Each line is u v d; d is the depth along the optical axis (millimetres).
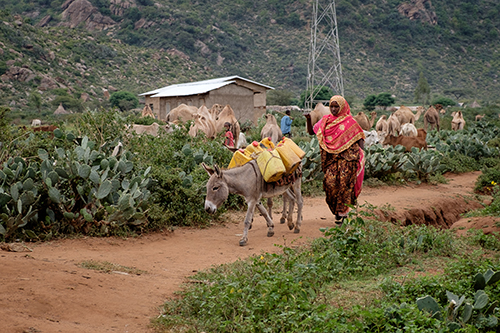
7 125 11508
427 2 183250
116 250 7566
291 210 9367
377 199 13594
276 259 6031
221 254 7746
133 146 12320
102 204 8492
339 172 8664
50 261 6234
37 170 8859
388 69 152500
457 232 10156
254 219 10984
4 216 7270
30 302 4586
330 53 151750
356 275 6523
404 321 4707
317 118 19156
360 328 4594
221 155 13141
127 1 152375
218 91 35719
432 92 142625
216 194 8164
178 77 114000
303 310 4969
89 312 4738
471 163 21109
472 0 197000
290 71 139000
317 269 6211
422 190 15898
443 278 6055
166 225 9367
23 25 94688
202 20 152250
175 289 5832
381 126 25344
